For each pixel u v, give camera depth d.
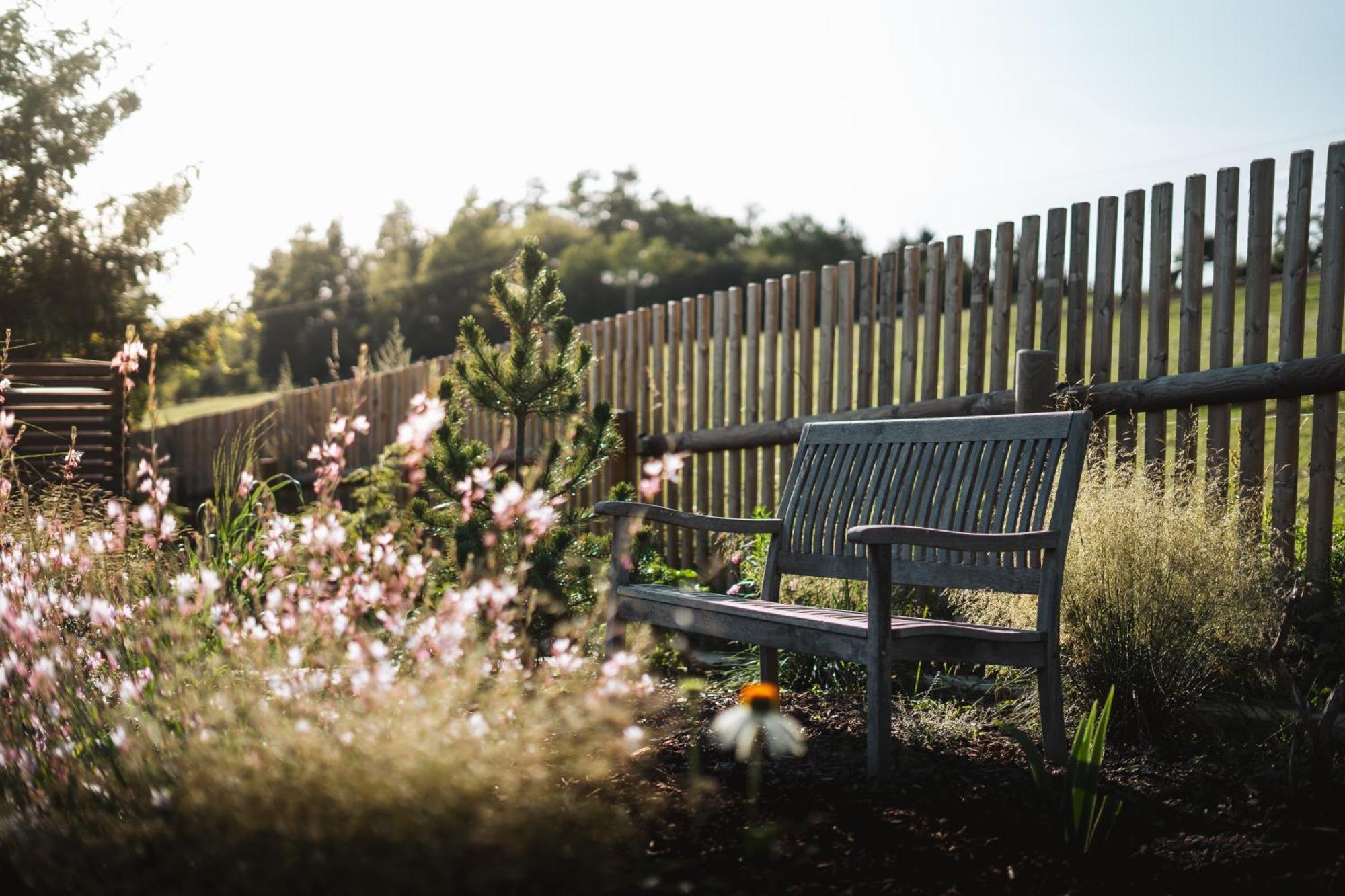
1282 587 3.49
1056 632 2.92
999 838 2.30
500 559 3.58
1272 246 3.79
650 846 2.17
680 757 2.85
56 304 11.91
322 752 1.79
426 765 1.73
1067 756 2.91
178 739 2.02
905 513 3.44
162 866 1.73
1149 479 3.72
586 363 4.52
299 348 58.78
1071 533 3.50
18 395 6.52
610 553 3.81
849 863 2.14
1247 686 3.40
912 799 2.54
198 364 14.79
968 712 3.44
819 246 60.47
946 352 4.78
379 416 9.41
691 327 6.30
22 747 2.02
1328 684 3.26
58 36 10.98
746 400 5.91
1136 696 3.17
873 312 5.16
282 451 10.94
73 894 1.71
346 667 2.18
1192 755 3.02
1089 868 2.15
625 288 59.25
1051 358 4.23
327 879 1.65
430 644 2.28
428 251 57.53
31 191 10.96
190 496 12.41
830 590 4.35
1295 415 3.75
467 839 1.69
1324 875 2.09
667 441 6.32
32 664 2.21
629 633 3.56
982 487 3.23
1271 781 2.68
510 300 4.53
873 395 5.18
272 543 2.83
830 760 2.89
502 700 2.10
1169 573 3.29
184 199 12.68
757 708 1.75
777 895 1.98
